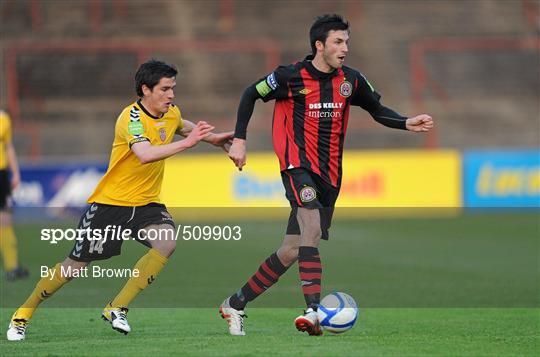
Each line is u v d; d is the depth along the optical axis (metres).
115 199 22.23
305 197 21.55
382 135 90.56
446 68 102.94
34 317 27.69
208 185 68.19
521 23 108.50
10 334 22.16
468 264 42.69
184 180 68.12
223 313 22.89
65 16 105.56
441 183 69.81
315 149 21.95
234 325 22.72
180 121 23.05
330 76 21.89
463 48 104.31
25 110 94.50
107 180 22.30
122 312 22.31
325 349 18.91
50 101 96.50
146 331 24.44
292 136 22.02
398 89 100.00
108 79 99.56
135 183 22.25
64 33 103.31
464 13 109.00
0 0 106.00
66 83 98.75
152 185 22.50
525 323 25.78
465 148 92.94
